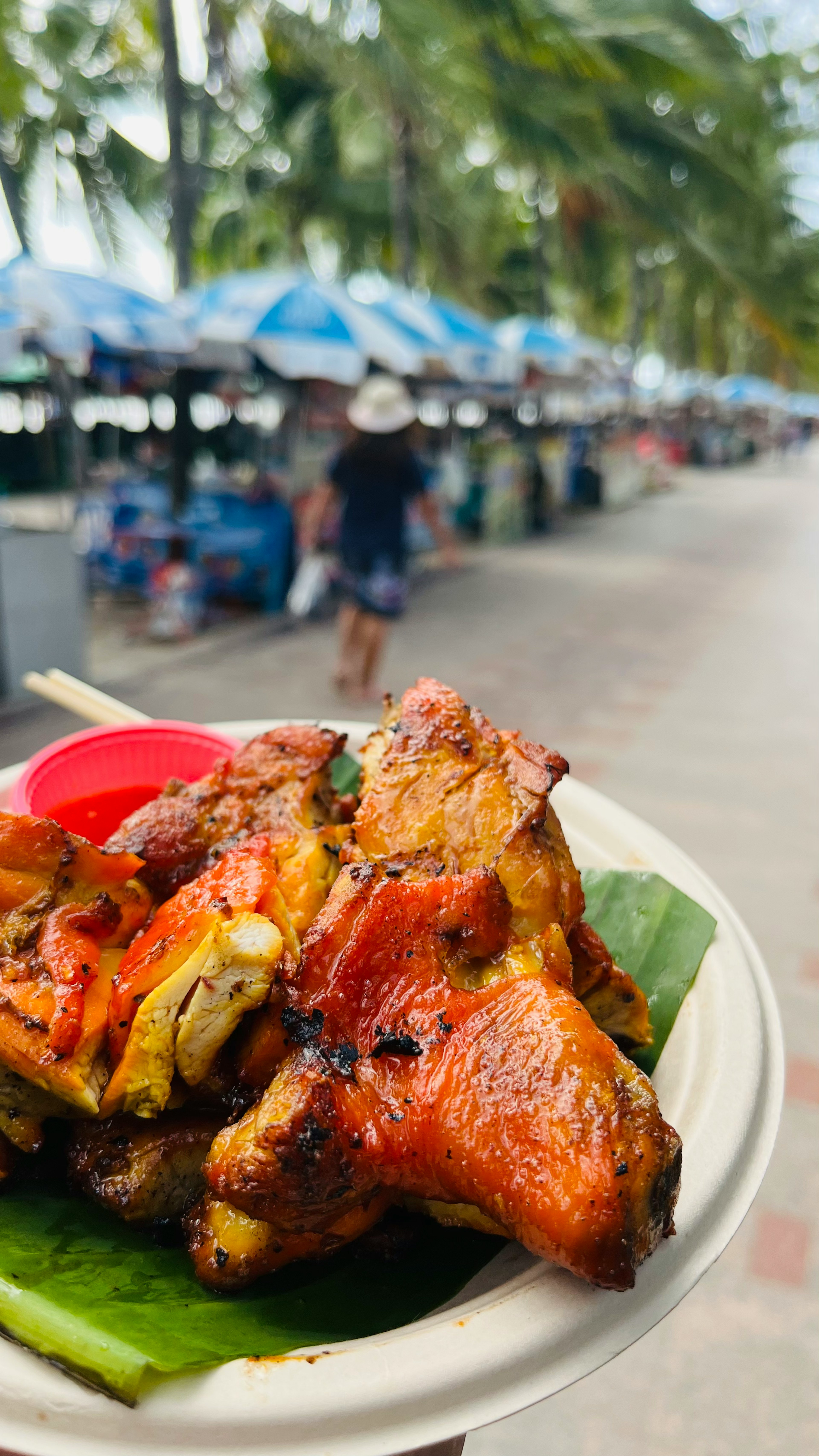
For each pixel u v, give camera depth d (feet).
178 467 31.40
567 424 68.23
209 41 30.14
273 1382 2.56
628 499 72.13
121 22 40.27
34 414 48.44
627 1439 7.12
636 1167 2.75
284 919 3.52
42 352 25.05
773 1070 3.99
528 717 21.90
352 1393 2.52
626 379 59.77
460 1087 3.01
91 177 51.98
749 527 58.90
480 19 26.25
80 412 42.34
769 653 28.45
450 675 25.00
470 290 68.18
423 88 29.86
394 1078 3.14
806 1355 7.70
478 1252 3.43
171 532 29.22
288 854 4.10
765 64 74.59
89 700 6.47
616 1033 4.22
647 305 100.63
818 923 13.43
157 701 21.81
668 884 5.07
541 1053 2.97
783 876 14.74
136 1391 2.47
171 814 4.24
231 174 67.05
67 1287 3.06
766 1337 7.82
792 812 17.11
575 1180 2.71
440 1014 3.21
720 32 45.44
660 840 5.72
